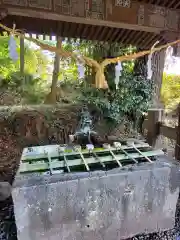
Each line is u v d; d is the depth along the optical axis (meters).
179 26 2.63
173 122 4.06
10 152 4.23
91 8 2.27
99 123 4.28
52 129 5.01
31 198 1.67
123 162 2.19
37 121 5.07
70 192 1.76
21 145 4.57
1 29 2.99
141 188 1.98
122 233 2.03
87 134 2.71
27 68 6.71
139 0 2.41
